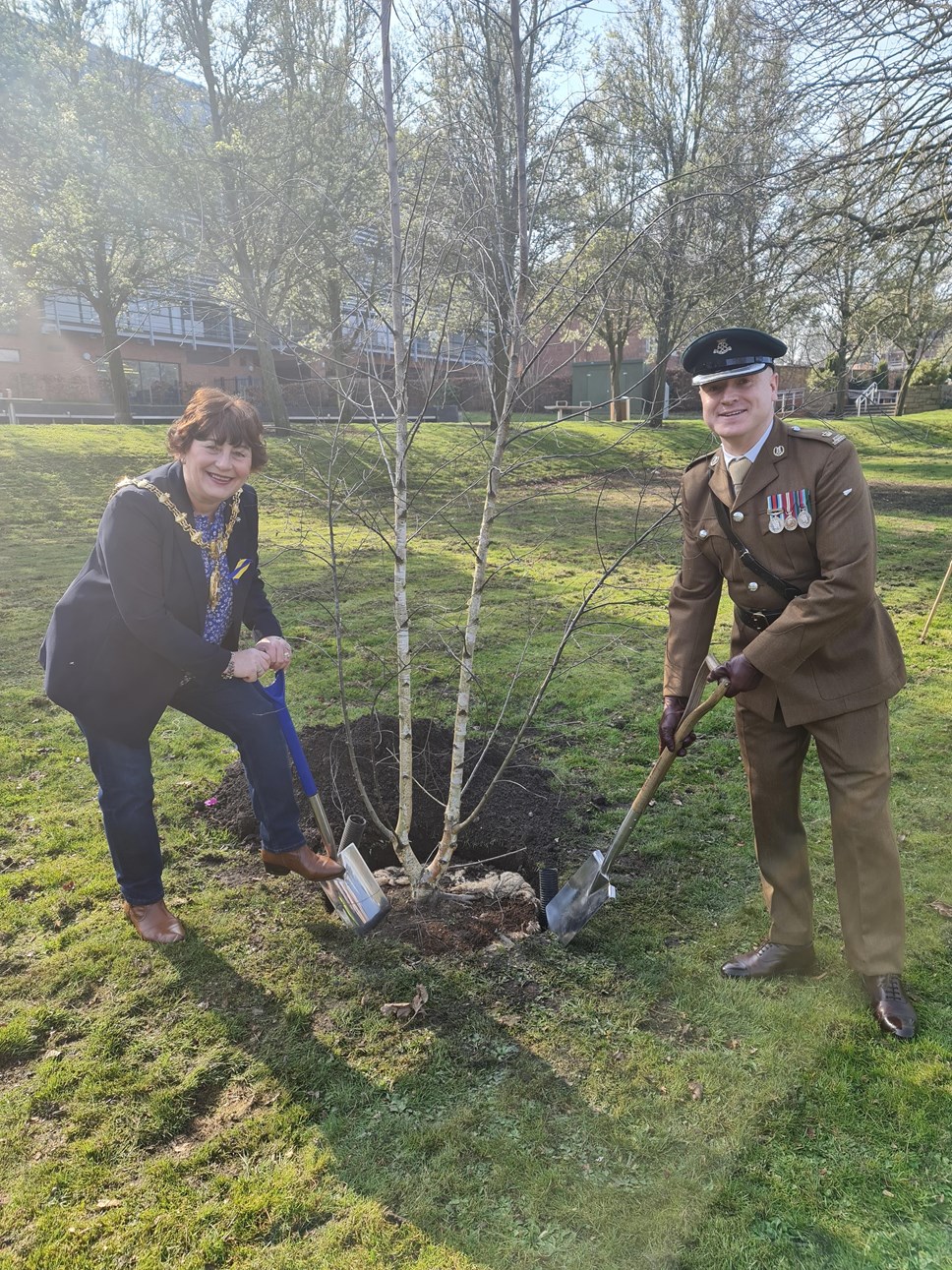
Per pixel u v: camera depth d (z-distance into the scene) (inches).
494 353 107.1
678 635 104.4
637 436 751.1
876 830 93.6
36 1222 72.1
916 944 108.1
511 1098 83.9
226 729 108.3
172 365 1227.9
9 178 601.3
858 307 317.7
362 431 364.2
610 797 149.8
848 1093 84.3
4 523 469.1
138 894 109.2
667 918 114.8
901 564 363.3
